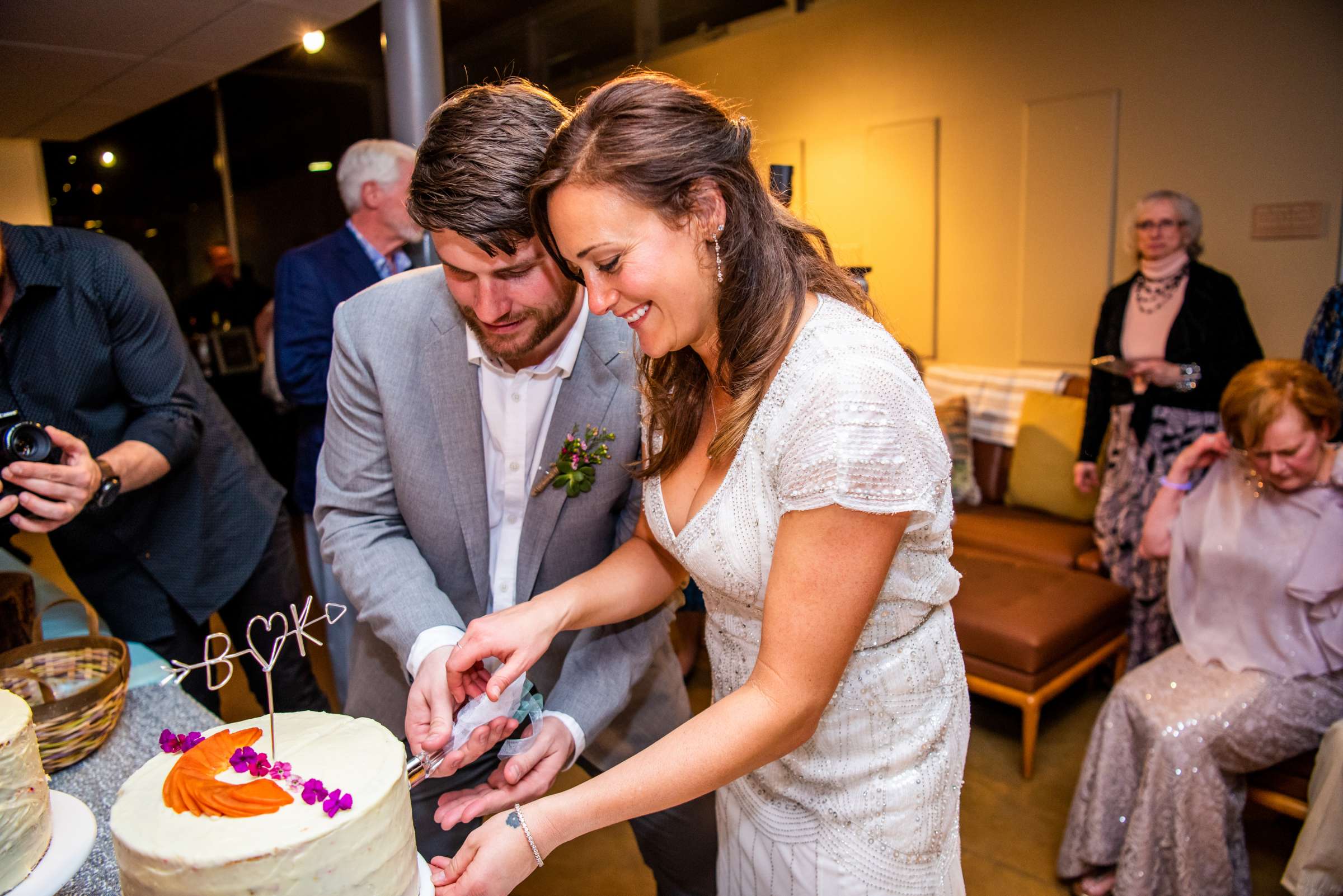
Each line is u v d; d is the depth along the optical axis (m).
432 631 1.25
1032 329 4.18
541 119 1.10
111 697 1.27
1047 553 3.28
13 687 1.30
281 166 6.84
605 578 1.25
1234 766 2.00
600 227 0.88
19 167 4.91
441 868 1.00
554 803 0.94
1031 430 3.69
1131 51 3.70
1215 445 2.24
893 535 0.91
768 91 5.04
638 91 0.88
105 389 1.84
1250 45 3.40
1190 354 3.07
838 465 0.88
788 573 0.92
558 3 5.73
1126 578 3.07
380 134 6.88
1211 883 1.98
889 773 1.09
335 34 6.01
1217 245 3.60
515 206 1.08
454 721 1.16
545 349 1.30
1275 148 3.39
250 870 0.78
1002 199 4.19
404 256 2.96
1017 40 4.02
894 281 4.67
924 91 4.38
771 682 0.93
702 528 1.05
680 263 0.91
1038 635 2.65
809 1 4.75
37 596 1.77
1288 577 2.00
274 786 0.86
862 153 4.67
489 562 1.46
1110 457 3.16
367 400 1.36
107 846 1.08
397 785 0.89
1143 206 3.18
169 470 1.89
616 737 1.58
